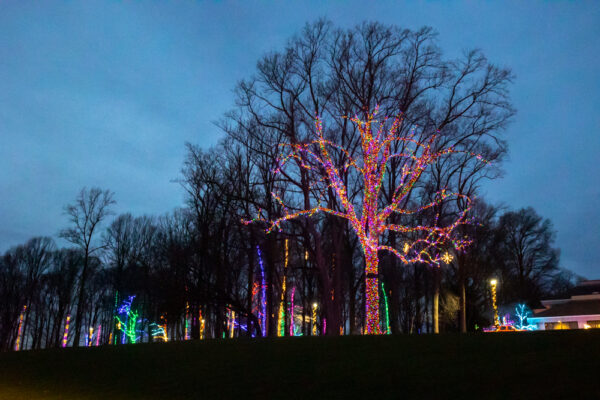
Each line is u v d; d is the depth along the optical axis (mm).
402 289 54188
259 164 33656
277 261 35969
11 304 66688
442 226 37906
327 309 29391
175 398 10695
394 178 32531
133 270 58969
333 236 30984
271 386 10414
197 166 36938
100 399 11344
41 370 16234
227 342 17141
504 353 10117
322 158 29141
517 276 62719
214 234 35594
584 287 57375
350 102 29656
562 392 7027
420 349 11742
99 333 73750
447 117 30047
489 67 29984
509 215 62844
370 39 29797
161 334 55781
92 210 54406
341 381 9891
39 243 67688
